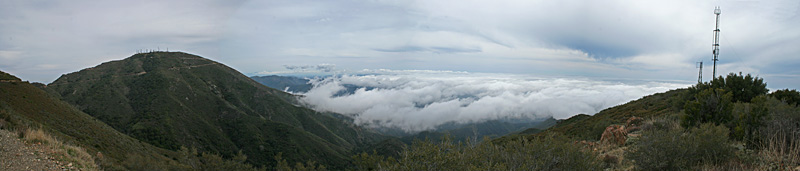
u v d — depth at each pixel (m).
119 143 33.25
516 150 6.88
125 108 110.69
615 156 9.33
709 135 7.34
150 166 12.77
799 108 10.38
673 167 6.79
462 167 5.88
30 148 9.50
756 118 8.78
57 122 35.47
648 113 27.84
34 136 10.51
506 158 6.80
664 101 32.25
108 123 97.88
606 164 8.95
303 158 100.06
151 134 91.38
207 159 14.23
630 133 13.33
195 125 107.00
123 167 12.38
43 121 32.84
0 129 10.48
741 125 9.03
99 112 104.88
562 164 6.67
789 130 7.67
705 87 22.81
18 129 11.09
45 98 46.41
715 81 23.08
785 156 6.43
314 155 104.75
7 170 7.67
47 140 10.70
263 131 116.81
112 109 108.31
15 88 43.81
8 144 9.13
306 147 108.62
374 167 6.81
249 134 111.31
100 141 28.98
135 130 92.00
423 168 5.66
